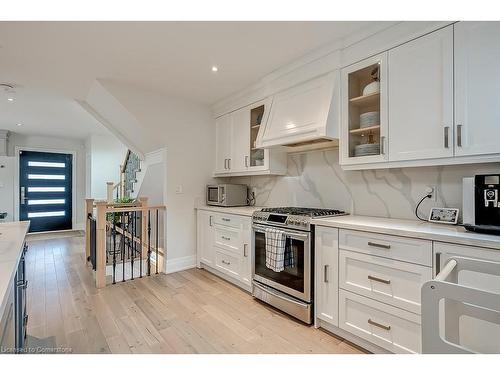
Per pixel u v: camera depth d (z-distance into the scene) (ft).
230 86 10.32
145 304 8.30
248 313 7.75
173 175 11.59
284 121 8.50
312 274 6.96
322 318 6.73
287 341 6.31
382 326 5.56
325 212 7.85
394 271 5.37
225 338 6.45
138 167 16.62
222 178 13.04
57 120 15.39
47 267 12.16
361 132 7.22
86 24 6.28
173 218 11.57
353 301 6.07
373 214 7.57
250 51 7.63
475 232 4.83
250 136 10.57
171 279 10.57
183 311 7.85
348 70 7.10
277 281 7.85
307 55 7.79
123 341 6.30
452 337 2.96
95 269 10.66
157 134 11.18
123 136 13.16
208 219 11.34
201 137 12.46
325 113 7.22
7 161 18.76
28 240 18.11
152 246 13.12
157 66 8.58
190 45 7.29
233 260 9.87
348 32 6.68
